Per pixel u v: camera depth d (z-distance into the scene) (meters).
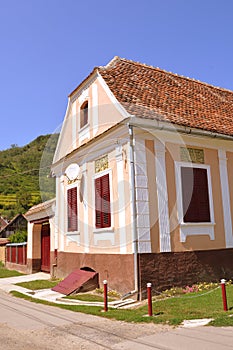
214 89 14.25
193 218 9.57
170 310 6.93
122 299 8.27
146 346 4.71
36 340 5.22
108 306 7.81
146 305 7.57
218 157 10.52
